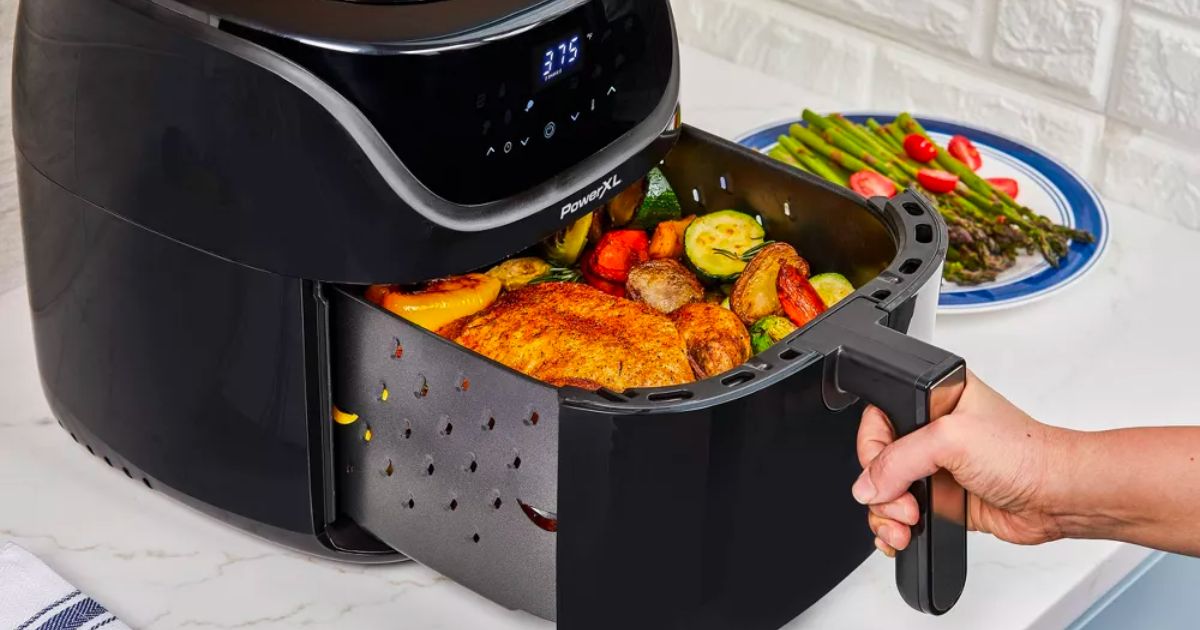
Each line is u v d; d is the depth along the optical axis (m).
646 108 0.91
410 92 0.77
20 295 1.17
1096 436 0.80
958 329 1.18
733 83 1.55
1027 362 1.14
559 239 1.02
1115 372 1.13
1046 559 0.97
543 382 0.76
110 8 0.79
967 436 0.74
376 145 0.78
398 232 0.80
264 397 0.86
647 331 0.89
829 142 1.36
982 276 1.20
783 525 0.82
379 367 0.84
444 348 0.79
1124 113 1.35
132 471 0.96
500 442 0.80
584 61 0.85
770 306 0.96
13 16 1.09
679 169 1.03
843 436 0.83
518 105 0.82
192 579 0.93
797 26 1.54
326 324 0.84
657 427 0.74
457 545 0.86
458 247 0.82
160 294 0.86
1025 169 1.33
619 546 0.78
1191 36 1.28
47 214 0.90
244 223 0.80
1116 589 1.04
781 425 0.77
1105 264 1.27
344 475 0.90
